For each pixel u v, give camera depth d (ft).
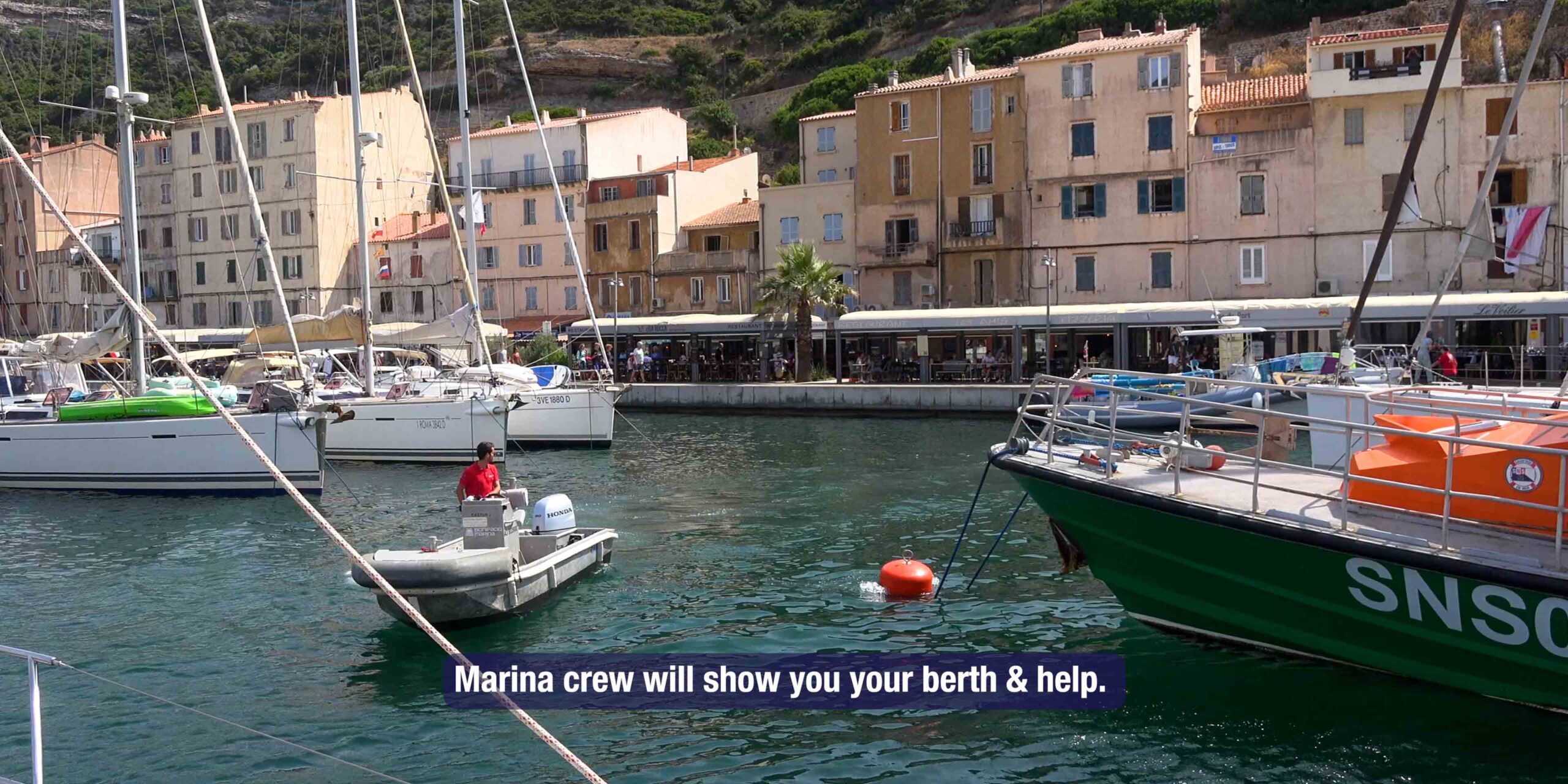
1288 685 38.93
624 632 47.83
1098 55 172.55
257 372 127.65
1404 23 248.32
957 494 82.79
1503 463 36.06
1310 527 37.09
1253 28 293.02
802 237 199.00
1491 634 34.50
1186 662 41.47
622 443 126.41
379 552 48.03
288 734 37.60
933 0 363.76
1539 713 35.45
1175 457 41.52
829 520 73.41
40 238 235.81
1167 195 170.40
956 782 32.99
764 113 365.81
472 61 399.65
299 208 234.58
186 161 244.42
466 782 33.71
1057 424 45.85
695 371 179.11
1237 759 33.94
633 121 234.17
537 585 50.96
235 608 53.78
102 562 65.57
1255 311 140.67
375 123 245.24
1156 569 42.57
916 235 188.96
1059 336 173.88
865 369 172.14
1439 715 36.14
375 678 42.96
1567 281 148.97
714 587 55.31
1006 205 181.78
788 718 38.06
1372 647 37.99
